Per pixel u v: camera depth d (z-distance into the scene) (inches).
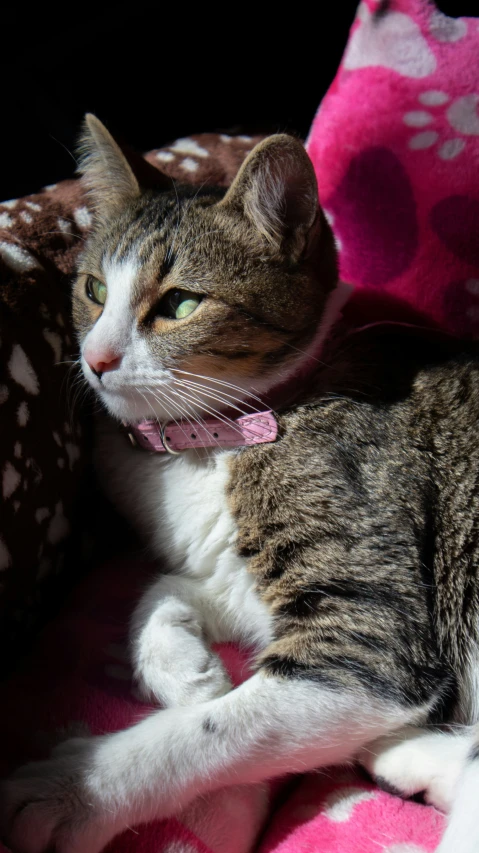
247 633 18.9
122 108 29.9
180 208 18.6
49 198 20.7
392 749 17.2
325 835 16.1
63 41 28.7
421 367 19.3
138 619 18.2
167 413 18.4
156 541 19.4
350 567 17.5
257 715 16.4
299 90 29.5
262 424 18.3
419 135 20.5
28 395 17.6
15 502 17.2
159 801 15.9
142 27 28.6
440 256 20.8
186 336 17.7
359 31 20.8
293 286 18.3
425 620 17.6
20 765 16.3
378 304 21.0
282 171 17.7
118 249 18.4
